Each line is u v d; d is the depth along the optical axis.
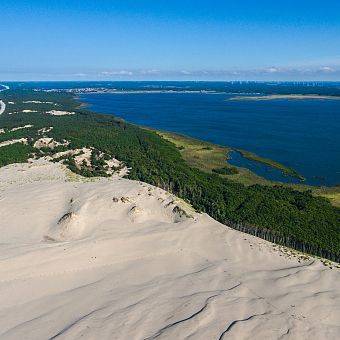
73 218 58.25
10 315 39.75
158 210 64.12
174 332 37.00
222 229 59.41
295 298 44.41
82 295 43.28
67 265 48.41
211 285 45.84
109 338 36.34
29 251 49.72
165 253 52.72
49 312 40.41
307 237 61.19
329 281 48.41
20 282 44.75
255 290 45.56
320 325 40.03
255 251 54.50
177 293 43.94
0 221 60.09
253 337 37.12
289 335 37.81
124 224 59.53
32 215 61.81
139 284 45.81
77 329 37.19
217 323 38.81
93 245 52.50
